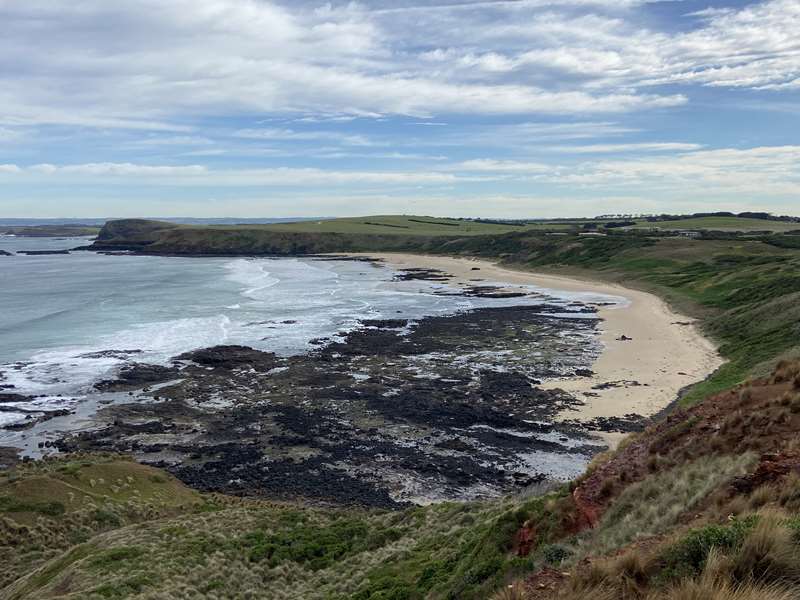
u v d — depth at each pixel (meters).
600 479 13.54
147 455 31.36
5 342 54.72
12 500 22.58
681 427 13.94
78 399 39.69
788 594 5.99
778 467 9.84
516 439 31.88
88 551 18.53
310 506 25.56
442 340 55.28
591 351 49.56
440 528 18.02
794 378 13.84
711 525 7.80
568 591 7.73
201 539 19.23
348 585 15.16
